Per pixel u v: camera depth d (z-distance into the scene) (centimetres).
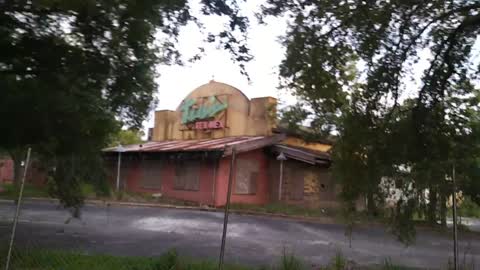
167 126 3456
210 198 2688
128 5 768
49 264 830
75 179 1098
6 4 779
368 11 923
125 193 2881
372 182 939
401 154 927
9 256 715
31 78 835
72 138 944
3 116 828
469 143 923
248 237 1538
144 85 956
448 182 900
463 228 1619
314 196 2789
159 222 1855
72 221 1731
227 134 3069
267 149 2903
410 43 958
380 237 1684
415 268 1057
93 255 949
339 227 1981
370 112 960
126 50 886
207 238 1448
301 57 961
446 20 934
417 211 909
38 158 1062
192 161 2838
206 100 3197
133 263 862
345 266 1016
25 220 1678
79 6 734
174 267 834
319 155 2662
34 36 832
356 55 968
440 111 941
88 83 880
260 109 2917
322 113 995
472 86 938
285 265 912
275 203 2758
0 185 2953
